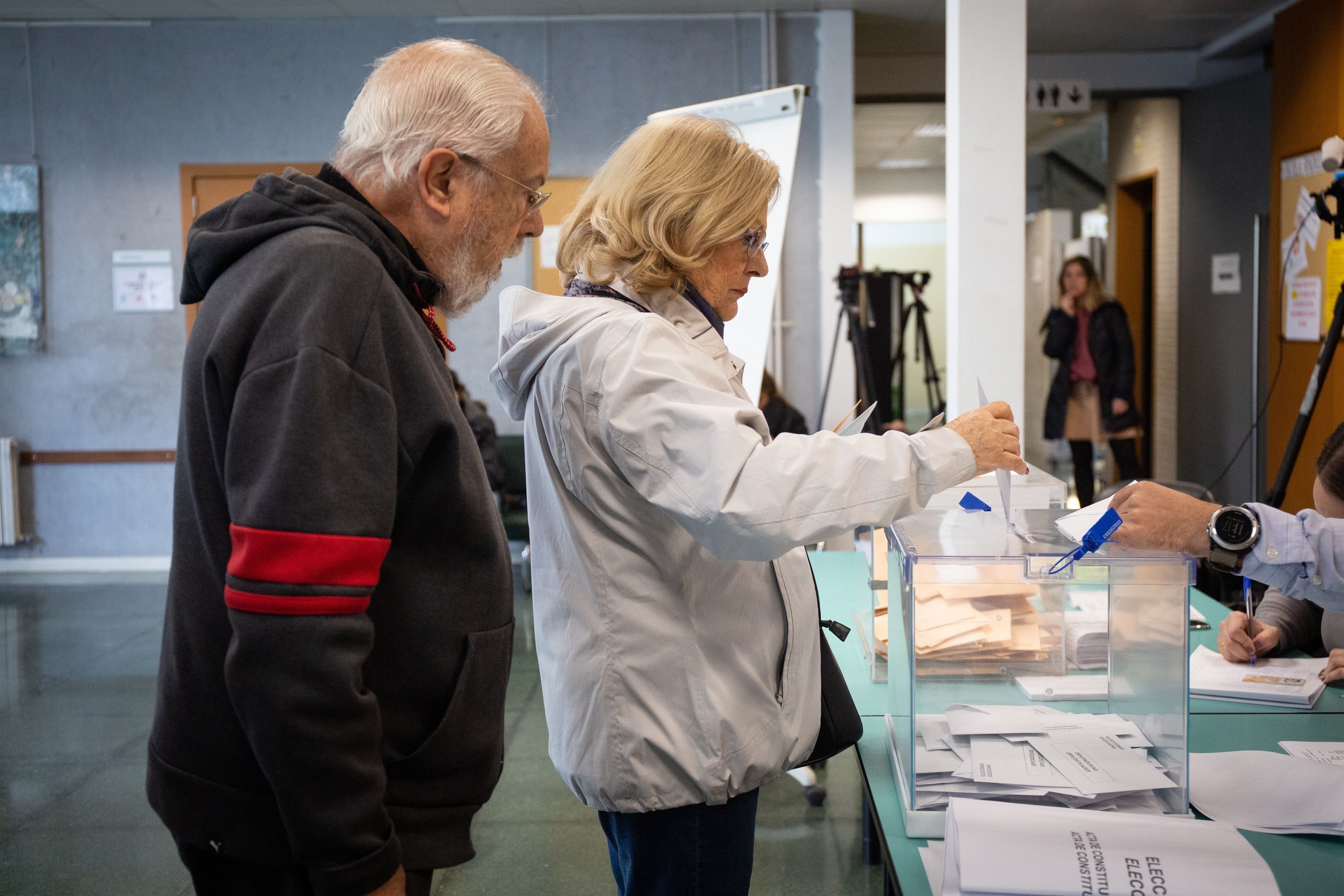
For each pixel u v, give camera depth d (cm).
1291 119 521
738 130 126
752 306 382
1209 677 175
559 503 118
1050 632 140
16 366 602
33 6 559
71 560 607
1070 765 119
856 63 701
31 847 265
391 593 97
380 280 92
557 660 122
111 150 592
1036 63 702
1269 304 560
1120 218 827
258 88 590
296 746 83
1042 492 171
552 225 596
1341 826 116
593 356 108
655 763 117
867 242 1485
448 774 102
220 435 89
